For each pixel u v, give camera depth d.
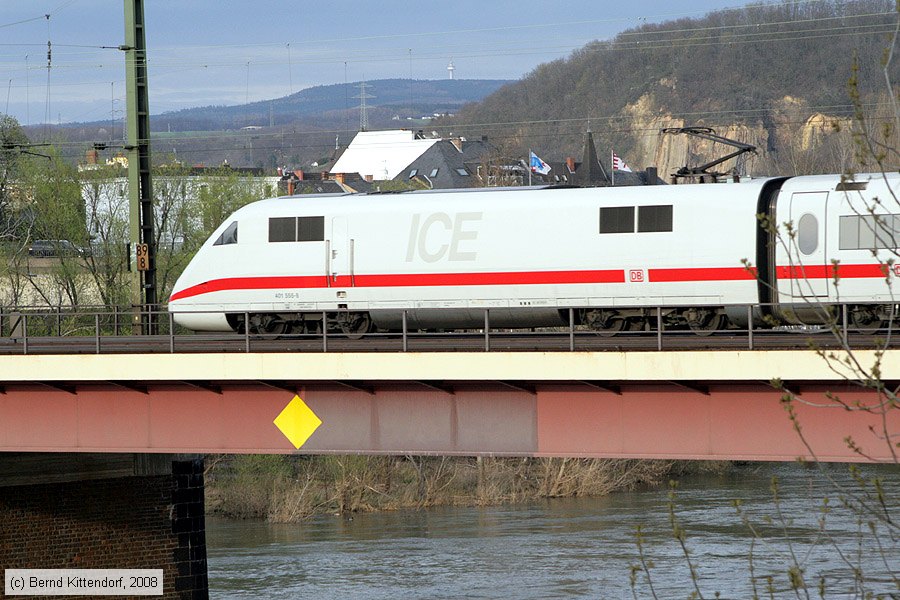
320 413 54.06
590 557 95.75
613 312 64.75
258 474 128.25
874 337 50.66
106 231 144.25
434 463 136.50
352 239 69.81
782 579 83.75
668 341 51.22
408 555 99.19
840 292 59.62
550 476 133.50
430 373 50.50
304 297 70.94
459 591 86.00
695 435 47.34
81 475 72.31
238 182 151.12
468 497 129.38
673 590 83.06
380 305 69.19
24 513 70.12
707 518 110.88
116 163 148.38
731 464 147.88
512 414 50.56
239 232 72.75
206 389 56.06
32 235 148.25
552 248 65.38
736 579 84.94
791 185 61.53
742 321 63.03
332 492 126.88
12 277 141.62
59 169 142.00
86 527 72.31
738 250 61.81
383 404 52.88
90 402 58.44
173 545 75.94
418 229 68.25
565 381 48.50
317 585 88.75
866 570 83.81
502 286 66.38
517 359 49.06
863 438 44.47
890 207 58.75
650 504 122.19
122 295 142.38
